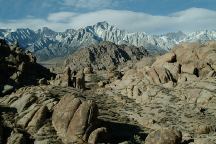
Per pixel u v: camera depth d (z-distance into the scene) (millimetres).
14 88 77375
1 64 86625
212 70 82125
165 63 87938
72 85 88562
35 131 50031
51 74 101875
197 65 84688
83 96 77562
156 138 45281
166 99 73875
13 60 91500
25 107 57875
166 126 59719
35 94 64500
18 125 51250
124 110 70500
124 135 54000
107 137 48594
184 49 90000
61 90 77500
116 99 78812
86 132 47375
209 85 75000
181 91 75562
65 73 89562
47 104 55719
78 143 46812
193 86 76250
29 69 94250
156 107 70438
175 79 84000
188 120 62719
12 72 86938
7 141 46938
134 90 80750
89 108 48375
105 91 86438
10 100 62094
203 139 48219
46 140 47250
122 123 60406
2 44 98375
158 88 78938
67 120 49250
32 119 51375
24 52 101562
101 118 60594
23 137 47188
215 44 89312
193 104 70312
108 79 106688
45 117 51844
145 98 76312
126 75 93688
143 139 54031
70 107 49875
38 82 87438
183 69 84812
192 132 56688
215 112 66500
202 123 60344
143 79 86375
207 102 69875
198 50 88250
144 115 66875
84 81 94438
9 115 55156
